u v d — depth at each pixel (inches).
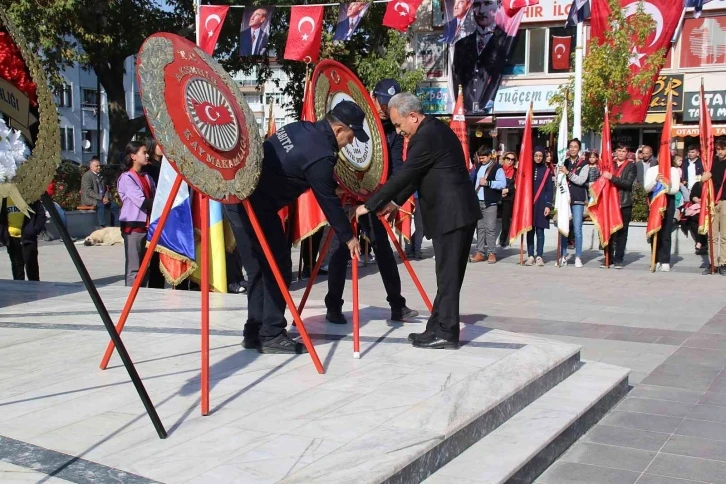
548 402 193.5
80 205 774.5
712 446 186.1
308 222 346.6
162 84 161.2
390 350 217.0
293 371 192.2
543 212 506.3
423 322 260.7
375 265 519.5
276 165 197.6
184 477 126.2
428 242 626.8
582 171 499.2
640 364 258.7
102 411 160.6
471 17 1013.2
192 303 292.5
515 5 511.5
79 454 136.4
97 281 452.1
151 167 374.3
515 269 494.6
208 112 171.0
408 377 186.7
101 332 237.6
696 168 599.8
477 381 180.7
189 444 141.3
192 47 183.0
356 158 234.7
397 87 273.4
